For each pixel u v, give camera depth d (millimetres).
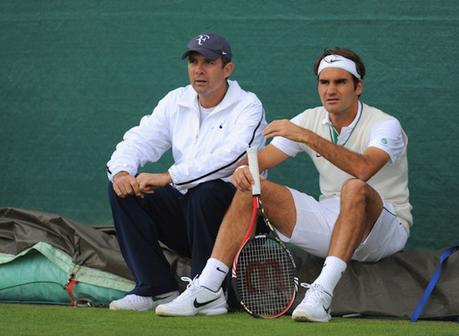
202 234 17672
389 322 16828
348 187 16609
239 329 15086
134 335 14367
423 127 21500
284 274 16609
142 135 19547
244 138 18609
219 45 18719
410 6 21516
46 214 20500
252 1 22234
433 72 21469
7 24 23391
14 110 23375
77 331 14758
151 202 18453
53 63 23203
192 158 19109
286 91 22109
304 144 18969
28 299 19906
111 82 22922
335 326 15555
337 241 16516
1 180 23406
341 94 18219
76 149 23078
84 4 23031
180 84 22609
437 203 21438
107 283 19250
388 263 18609
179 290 19219
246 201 16953
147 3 22734
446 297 17656
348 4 21781
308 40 22000
